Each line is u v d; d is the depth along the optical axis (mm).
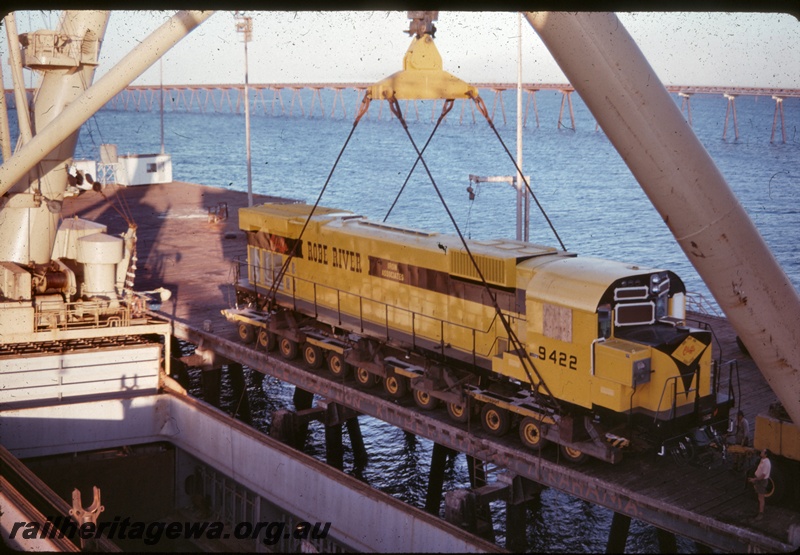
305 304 28359
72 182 30219
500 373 20812
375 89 16609
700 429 18594
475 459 22562
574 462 19156
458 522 20281
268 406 36344
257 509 22641
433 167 121438
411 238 24422
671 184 8633
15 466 21094
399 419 23562
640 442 18172
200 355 31516
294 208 30562
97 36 27922
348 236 26344
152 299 34062
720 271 8992
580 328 18688
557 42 8445
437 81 16578
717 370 18953
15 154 21641
